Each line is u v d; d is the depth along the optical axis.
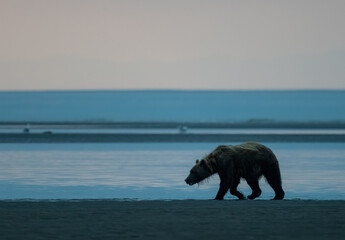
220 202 49.31
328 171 104.12
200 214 40.22
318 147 196.12
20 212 41.47
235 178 58.69
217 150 58.25
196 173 58.00
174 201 50.69
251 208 43.50
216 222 36.59
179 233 32.72
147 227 34.81
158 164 121.19
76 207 44.72
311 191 74.44
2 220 37.69
